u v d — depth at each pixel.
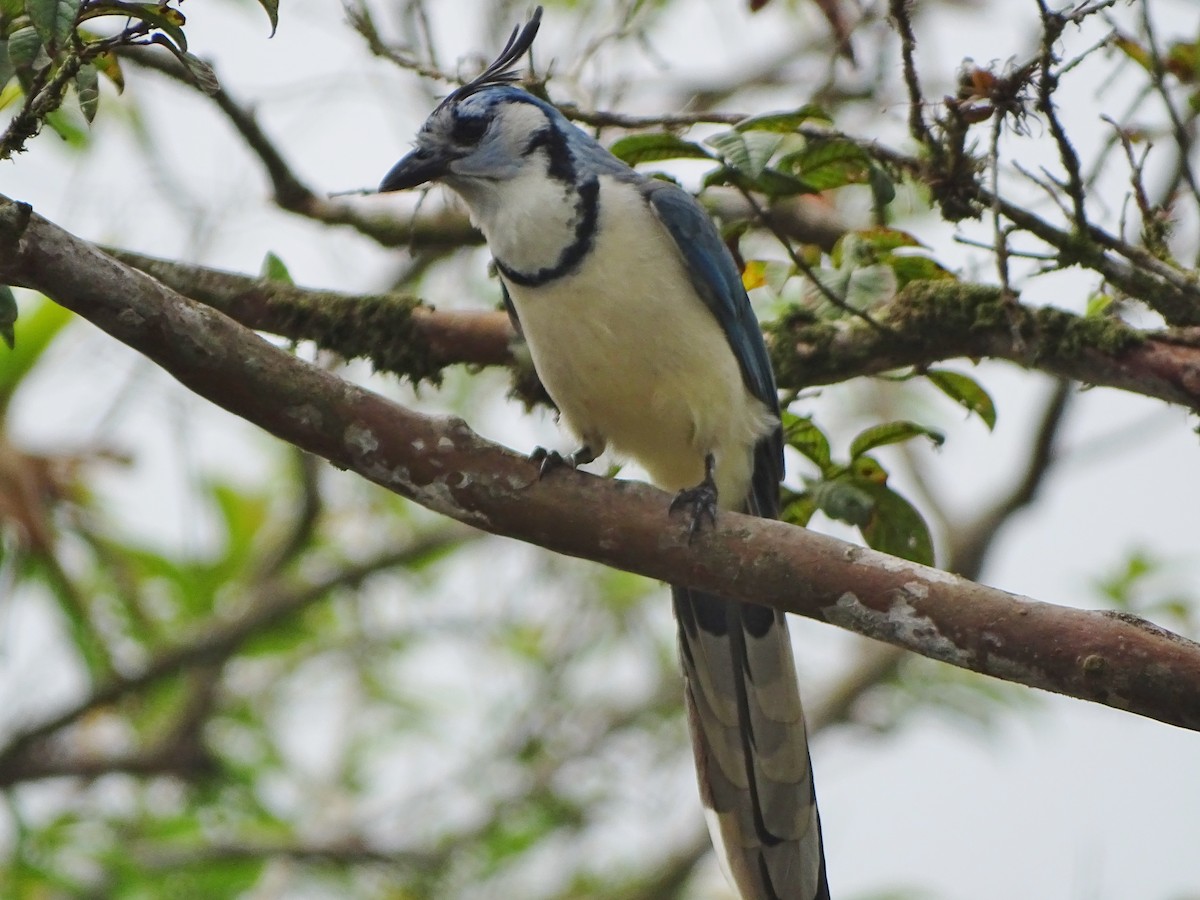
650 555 7.31
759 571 7.14
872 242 9.39
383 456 7.37
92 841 13.91
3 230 6.61
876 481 9.15
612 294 8.97
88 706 13.48
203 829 14.15
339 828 14.49
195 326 7.03
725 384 9.25
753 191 9.20
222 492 15.17
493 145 9.45
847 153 9.20
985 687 15.21
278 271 10.48
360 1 10.31
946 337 9.50
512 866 14.58
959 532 14.67
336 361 10.84
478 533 14.90
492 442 7.49
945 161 9.00
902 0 8.88
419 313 10.34
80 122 12.09
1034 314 9.27
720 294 9.13
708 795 9.09
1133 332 9.09
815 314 9.84
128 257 10.51
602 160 9.30
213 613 14.66
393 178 9.66
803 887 8.89
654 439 9.52
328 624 15.80
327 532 15.49
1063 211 8.88
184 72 10.77
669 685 15.54
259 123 11.37
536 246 9.12
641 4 11.05
